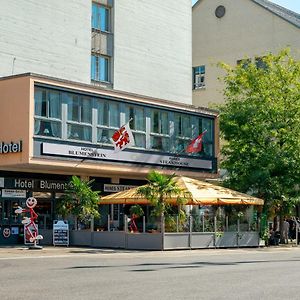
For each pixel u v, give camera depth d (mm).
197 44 53562
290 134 36469
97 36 38594
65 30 36469
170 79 43125
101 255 25031
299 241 37656
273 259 23391
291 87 37719
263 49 49844
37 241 30891
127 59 40281
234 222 32594
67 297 11758
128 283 14195
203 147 38375
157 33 42406
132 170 34062
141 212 30516
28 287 13352
